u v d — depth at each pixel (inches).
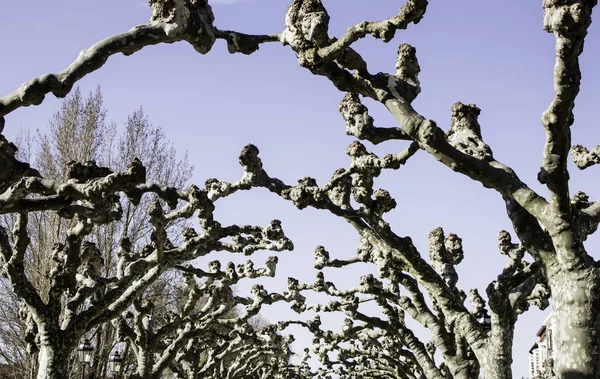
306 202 528.4
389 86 387.9
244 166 542.9
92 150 1261.1
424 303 625.3
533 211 384.8
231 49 372.5
